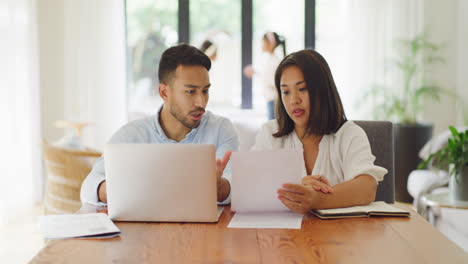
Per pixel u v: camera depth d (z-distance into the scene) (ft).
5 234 12.35
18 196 14.25
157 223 4.72
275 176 4.96
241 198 5.02
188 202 4.69
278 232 4.41
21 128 14.46
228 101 17.93
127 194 4.74
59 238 4.23
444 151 8.87
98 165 5.62
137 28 17.75
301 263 3.66
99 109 16.83
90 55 16.70
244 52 17.71
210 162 4.65
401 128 15.15
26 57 14.75
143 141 6.31
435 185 11.29
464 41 16.21
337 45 17.35
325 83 5.88
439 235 4.31
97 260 3.76
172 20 17.79
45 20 16.71
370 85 16.74
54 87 16.88
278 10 17.57
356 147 5.86
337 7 17.28
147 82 17.94
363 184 5.32
